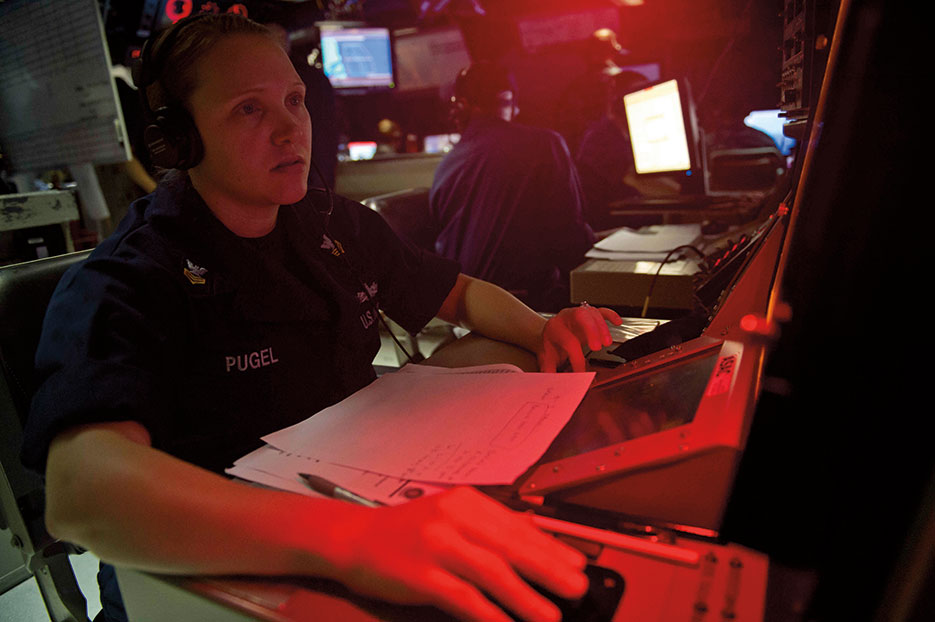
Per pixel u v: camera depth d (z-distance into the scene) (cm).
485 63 209
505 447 44
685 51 472
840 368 26
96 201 231
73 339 50
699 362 50
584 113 321
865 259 26
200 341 63
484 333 82
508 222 200
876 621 23
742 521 33
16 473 72
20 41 205
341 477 43
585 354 72
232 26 61
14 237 160
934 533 20
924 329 23
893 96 25
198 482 38
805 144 64
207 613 34
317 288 72
